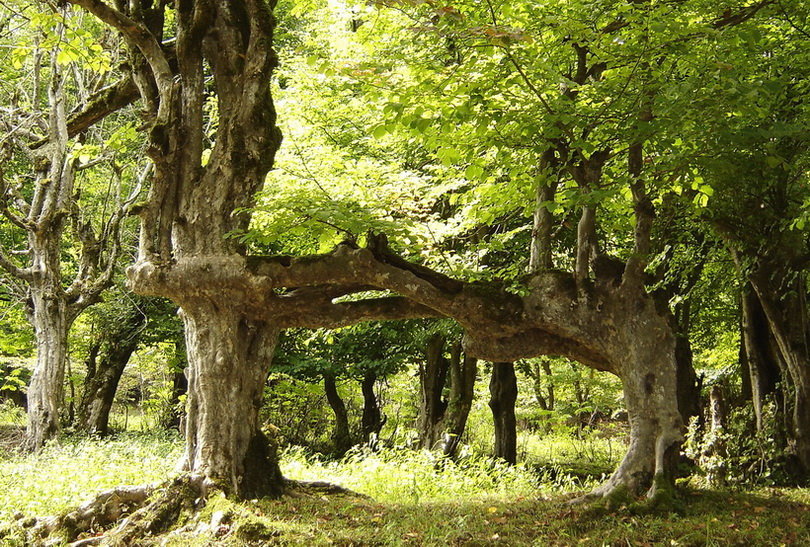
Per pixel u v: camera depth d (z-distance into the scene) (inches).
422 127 301.4
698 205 378.0
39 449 564.4
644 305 311.1
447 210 578.9
